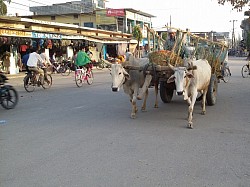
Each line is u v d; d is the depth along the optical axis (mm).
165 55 7969
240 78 19500
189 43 9430
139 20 49312
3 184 4277
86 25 45875
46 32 22625
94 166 4852
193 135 6523
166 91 10195
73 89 14891
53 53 28594
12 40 21125
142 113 8891
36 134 6809
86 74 16625
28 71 14359
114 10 44406
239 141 6062
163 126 7332
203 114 8609
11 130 7211
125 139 6285
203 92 8594
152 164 4891
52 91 14281
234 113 8703
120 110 9398
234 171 4578
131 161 5035
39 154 5473
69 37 25281
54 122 7953
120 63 7879
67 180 4355
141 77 8266
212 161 4988
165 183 4199
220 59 11742
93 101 11180
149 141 6121
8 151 5672
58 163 5016
